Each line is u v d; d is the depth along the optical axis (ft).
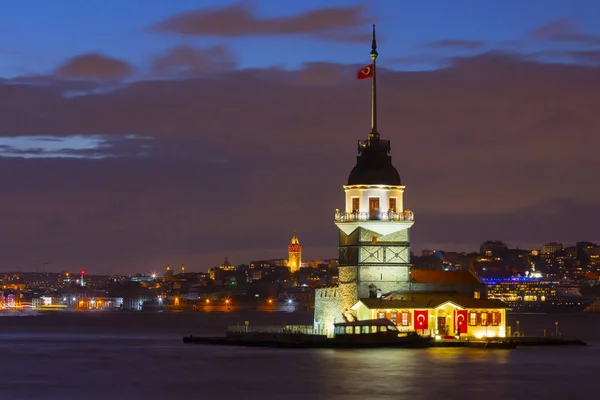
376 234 641.81
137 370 538.47
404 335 625.00
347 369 513.04
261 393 433.89
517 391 439.22
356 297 639.76
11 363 598.34
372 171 646.33
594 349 652.89
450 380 470.39
